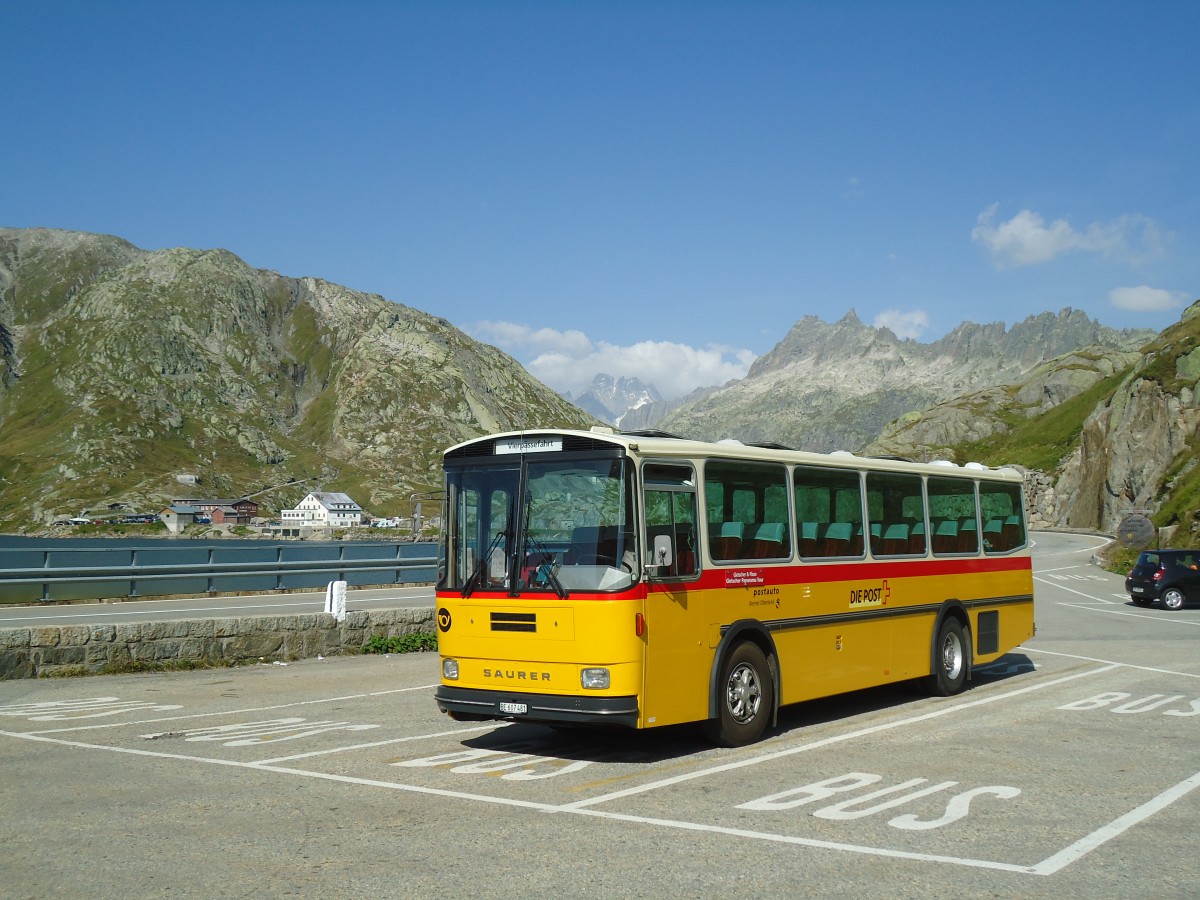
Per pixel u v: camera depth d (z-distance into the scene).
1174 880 6.12
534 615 9.65
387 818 7.53
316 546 32.34
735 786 8.66
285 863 6.39
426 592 31.97
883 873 6.21
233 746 10.52
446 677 10.30
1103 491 106.88
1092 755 10.03
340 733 11.34
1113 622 28.06
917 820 7.49
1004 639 16.28
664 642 9.68
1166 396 98.31
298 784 8.72
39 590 26.52
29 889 5.90
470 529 10.35
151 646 16.53
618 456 9.64
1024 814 7.70
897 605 13.55
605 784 8.73
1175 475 85.12
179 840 6.92
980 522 15.98
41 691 14.39
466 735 11.25
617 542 9.45
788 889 5.90
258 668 17.20
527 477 10.09
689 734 11.31
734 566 10.71
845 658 12.39
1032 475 137.62
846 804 7.99
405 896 5.77
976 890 5.91
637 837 7.00
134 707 13.09
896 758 9.90
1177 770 9.31
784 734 11.38
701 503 10.44
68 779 8.90
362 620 19.36
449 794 8.34
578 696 9.36
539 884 5.97
